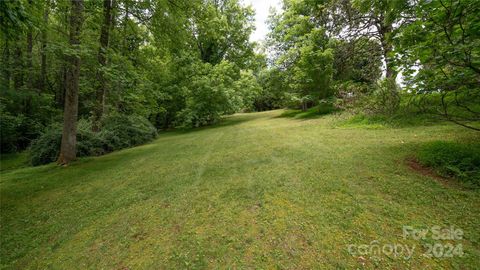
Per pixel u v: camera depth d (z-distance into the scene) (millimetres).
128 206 3201
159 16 8023
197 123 16203
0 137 10180
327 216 2268
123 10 8031
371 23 8250
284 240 2000
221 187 3414
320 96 12484
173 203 3084
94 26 7039
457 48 2201
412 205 2270
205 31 10445
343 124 7684
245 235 2145
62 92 14906
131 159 6746
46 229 2861
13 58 10555
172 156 6441
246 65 21625
